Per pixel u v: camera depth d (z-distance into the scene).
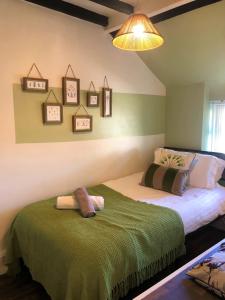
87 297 1.45
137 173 3.40
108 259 1.55
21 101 2.28
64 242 1.66
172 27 2.58
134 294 1.84
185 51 2.82
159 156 3.14
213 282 1.10
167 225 2.00
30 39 2.28
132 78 3.20
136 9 2.31
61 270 1.62
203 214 2.37
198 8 2.20
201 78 3.12
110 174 3.13
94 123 2.87
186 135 3.47
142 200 2.42
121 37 1.70
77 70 2.64
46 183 2.53
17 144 2.30
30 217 2.04
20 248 2.12
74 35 2.58
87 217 2.00
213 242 2.66
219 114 3.19
